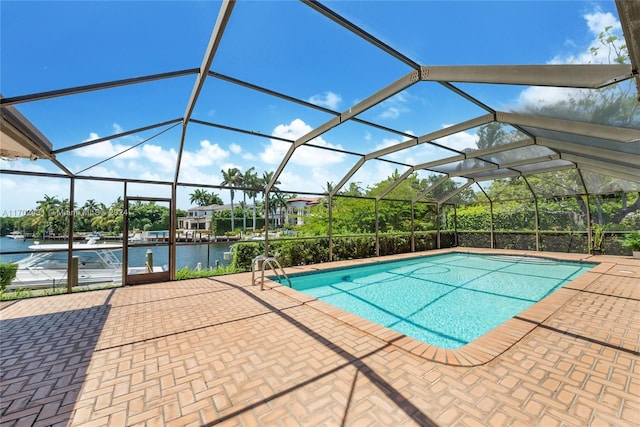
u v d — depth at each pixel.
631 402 2.32
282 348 3.38
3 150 4.52
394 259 10.64
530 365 2.92
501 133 6.76
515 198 12.55
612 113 3.67
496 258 11.91
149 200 7.19
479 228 14.38
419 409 2.26
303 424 2.12
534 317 4.27
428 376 2.74
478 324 5.14
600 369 2.83
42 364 3.06
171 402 2.41
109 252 8.94
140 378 2.78
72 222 6.29
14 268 6.68
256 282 7.03
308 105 5.41
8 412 2.29
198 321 4.32
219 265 8.40
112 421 2.19
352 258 10.87
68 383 2.71
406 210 15.16
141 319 4.42
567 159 7.71
